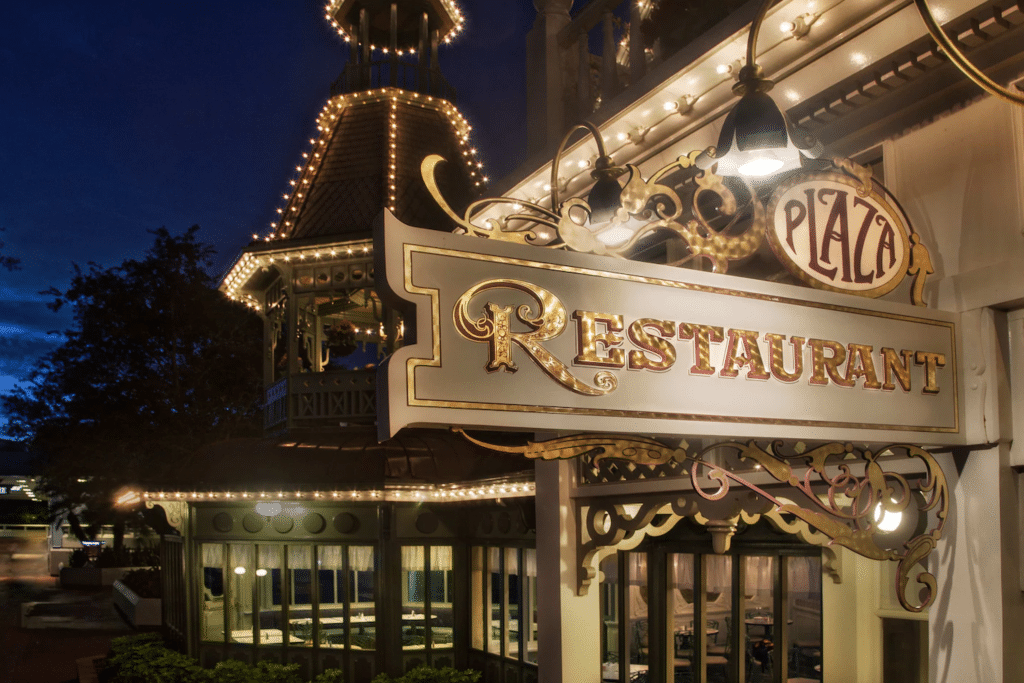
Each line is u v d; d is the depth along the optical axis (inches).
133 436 1083.3
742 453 147.7
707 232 148.6
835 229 161.0
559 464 329.7
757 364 143.9
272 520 596.1
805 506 238.7
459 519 575.8
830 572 298.2
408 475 553.6
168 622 740.0
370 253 655.8
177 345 1143.6
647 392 133.2
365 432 642.8
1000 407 171.0
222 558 616.7
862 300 159.8
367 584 573.0
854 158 208.2
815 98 203.8
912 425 163.3
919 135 192.4
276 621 595.8
